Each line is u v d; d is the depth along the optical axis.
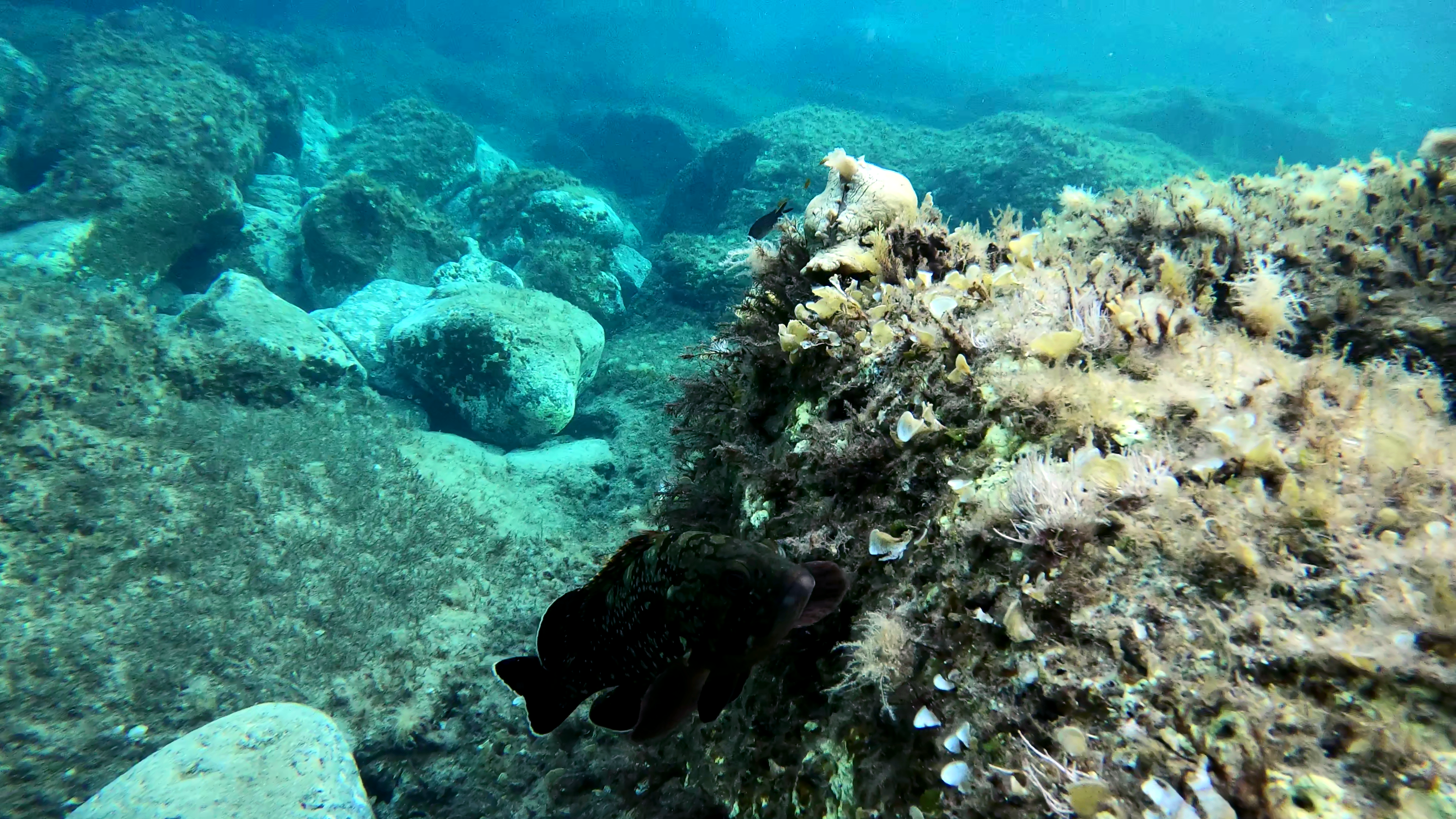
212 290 10.44
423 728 5.87
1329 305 2.41
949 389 2.23
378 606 6.95
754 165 19.59
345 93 32.16
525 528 8.66
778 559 1.19
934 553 1.98
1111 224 3.20
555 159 32.28
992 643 1.70
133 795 3.94
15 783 5.29
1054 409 1.96
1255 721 1.28
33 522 6.36
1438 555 1.33
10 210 12.64
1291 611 1.38
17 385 6.89
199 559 6.84
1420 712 1.21
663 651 1.33
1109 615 1.53
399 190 17.56
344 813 4.12
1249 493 1.60
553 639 1.60
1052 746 1.47
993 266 2.96
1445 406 1.92
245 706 5.97
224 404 8.95
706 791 2.66
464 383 10.65
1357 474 1.57
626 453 10.23
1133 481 1.64
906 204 3.15
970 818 1.54
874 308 2.64
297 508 7.76
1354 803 1.15
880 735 1.89
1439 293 2.33
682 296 14.42
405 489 8.55
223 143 15.33
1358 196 2.92
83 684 5.75
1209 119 28.17
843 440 2.46
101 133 13.57
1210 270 2.58
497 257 18.09
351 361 10.70
